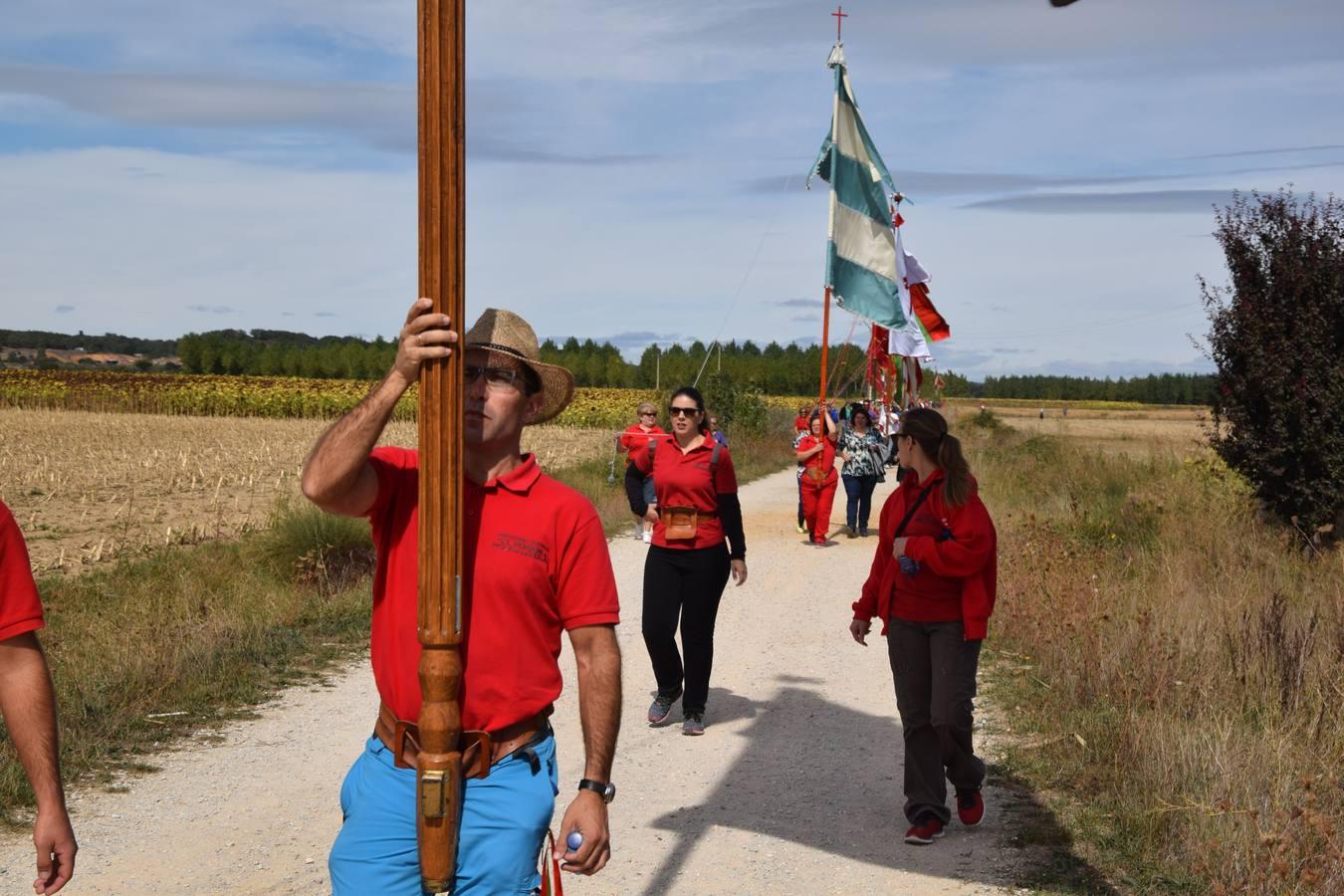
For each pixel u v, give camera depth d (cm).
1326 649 696
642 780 592
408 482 265
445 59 226
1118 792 538
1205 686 648
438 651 240
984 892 448
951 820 529
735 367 9894
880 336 2567
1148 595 903
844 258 1453
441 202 229
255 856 475
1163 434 5466
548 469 2233
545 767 263
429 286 231
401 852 253
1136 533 1264
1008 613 902
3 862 455
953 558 480
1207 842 462
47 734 257
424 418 235
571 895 446
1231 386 1225
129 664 723
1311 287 1180
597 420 4397
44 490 2011
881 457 1611
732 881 462
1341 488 1168
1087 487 1817
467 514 262
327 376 10781
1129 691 632
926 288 2020
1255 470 1220
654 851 493
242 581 1016
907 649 500
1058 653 764
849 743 659
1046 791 555
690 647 676
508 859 251
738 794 569
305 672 783
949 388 13438
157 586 1007
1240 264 1213
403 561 258
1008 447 3631
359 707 705
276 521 1190
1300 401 1159
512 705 256
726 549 688
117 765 584
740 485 2511
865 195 1459
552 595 265
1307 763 535
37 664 259
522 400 270
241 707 698
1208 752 536
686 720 677
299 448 3102
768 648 913
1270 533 1188
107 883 444
